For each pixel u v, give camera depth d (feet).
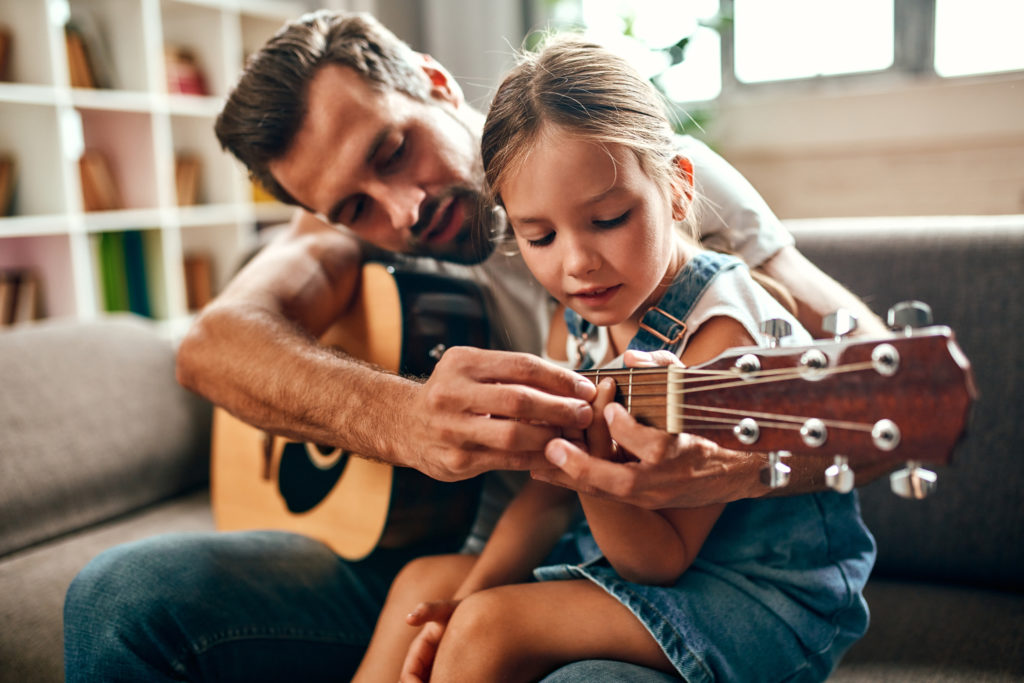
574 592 2.67
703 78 8.79
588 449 2.33
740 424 2.02
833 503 2.89
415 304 4.01
